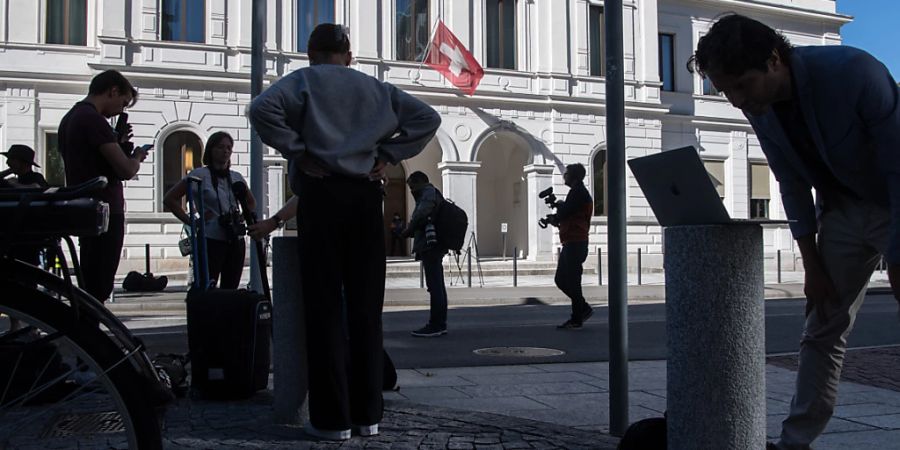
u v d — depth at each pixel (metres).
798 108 2.69
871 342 8.80
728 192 28.70
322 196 3.42
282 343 3.92
